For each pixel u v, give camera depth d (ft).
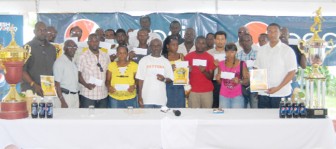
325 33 22.41
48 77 12.25
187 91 17.40
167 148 10.79
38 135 10.78
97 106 17.07
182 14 22.43
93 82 16.49
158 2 22.12
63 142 10.81
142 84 15.94
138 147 10.87
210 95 17.22
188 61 16.81
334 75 22.85
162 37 22.26
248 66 17.13
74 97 17.04
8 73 11.11
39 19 21.89
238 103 15.64
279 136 11.00
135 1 22.12
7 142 10.74
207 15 22.44
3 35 21.88
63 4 21.89
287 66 14.70
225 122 10.89
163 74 15.83
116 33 20.15
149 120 10.85
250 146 11.00
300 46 13.20
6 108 10.85
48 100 11.48
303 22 22.43
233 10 22.21
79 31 21.34
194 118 11.18
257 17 22.49
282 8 22.07
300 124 10.98
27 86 16.58
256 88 12.76
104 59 17.34
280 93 14.89
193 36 19.02
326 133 10.99
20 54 11.14
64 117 11.29
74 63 18.01
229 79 15.55
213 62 16.99
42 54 16.79
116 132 10.81
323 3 21.94
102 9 22.12
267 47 15.33
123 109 13.05
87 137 10.81
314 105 11.44
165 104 16.06
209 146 10.98
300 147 11.07
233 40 22.58
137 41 20.29
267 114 12.01
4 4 21.58
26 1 21.63
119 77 16.17
